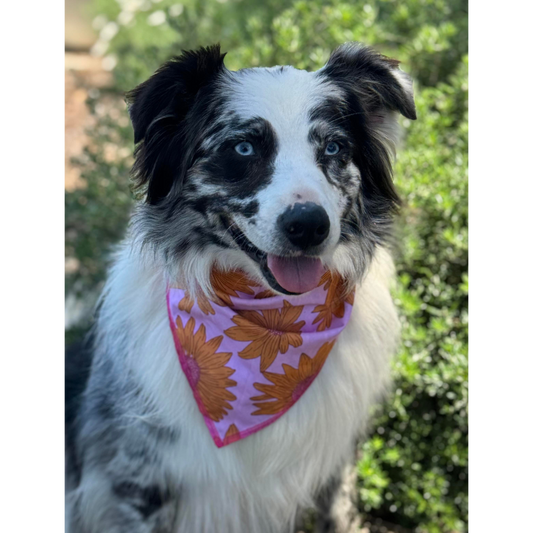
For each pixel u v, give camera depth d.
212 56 0.58
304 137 0.55
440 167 0.82
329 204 0.52
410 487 0.79
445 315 0.78
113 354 0.63
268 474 0.62
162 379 0.59
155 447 0.60
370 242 0.62
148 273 0.62
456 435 0.78
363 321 0.64
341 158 0.57
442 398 0.79
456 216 0.80
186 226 0.59
